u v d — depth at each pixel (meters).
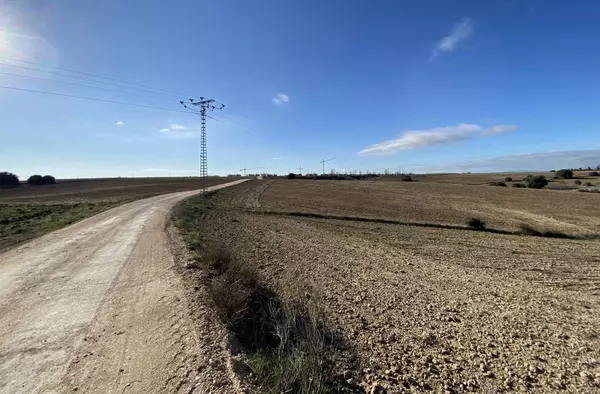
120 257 10.86
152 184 94.88
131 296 7.04
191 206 31.84
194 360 4.30
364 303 8.18
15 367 4.33
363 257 14.30
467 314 7.57
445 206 40.56
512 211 36.09
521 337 6.31
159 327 5.44
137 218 22.31
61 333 5.31
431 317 7.31
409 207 39.47
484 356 5.46
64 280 8.30
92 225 19.14
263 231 20.67
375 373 4.78
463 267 13.00
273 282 9.55
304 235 20.03
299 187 75.19
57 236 15.36
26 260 10.58
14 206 35.66
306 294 8.52
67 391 3.80
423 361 5.23
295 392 3.72
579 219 30.80
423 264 13.31
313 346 4.50
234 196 52.72
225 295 6.23
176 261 9.90
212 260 9.66
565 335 6.41
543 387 4.54
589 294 9.53
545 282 10.91
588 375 4.85
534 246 18.30
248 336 5.46
